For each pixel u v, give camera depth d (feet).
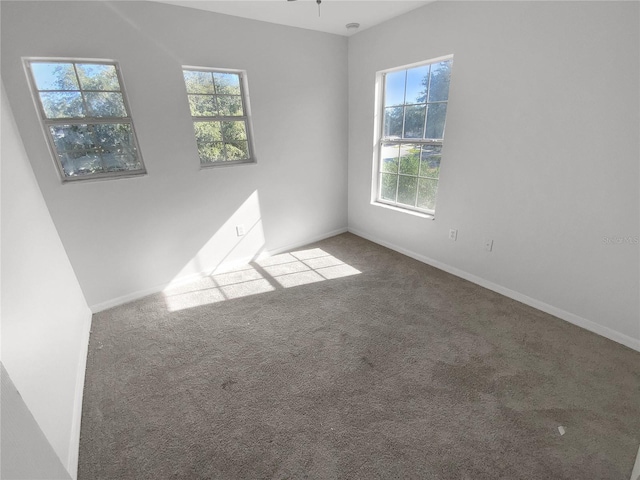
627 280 6.30
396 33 9.47
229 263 10.78
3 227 4.51
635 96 5.55
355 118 11.95
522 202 7.66
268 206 11.19
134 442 4.86
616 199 6.13
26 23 6.33
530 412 5.13
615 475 4.18
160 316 8.19
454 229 9.52
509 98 7.32
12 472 1.98
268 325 7.67
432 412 5.19
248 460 4.54
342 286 9.42
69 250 7.75
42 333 4.81
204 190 9.58
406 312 7.99
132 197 8.38
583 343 6.66
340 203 13.42
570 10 6.01
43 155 7.00
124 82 7.61
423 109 9.75
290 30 9.88
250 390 5.76
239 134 10.09
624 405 5.20
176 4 7.82
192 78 8.84
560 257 7.24
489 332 7.11
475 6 7.45
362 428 4.95
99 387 5.95
